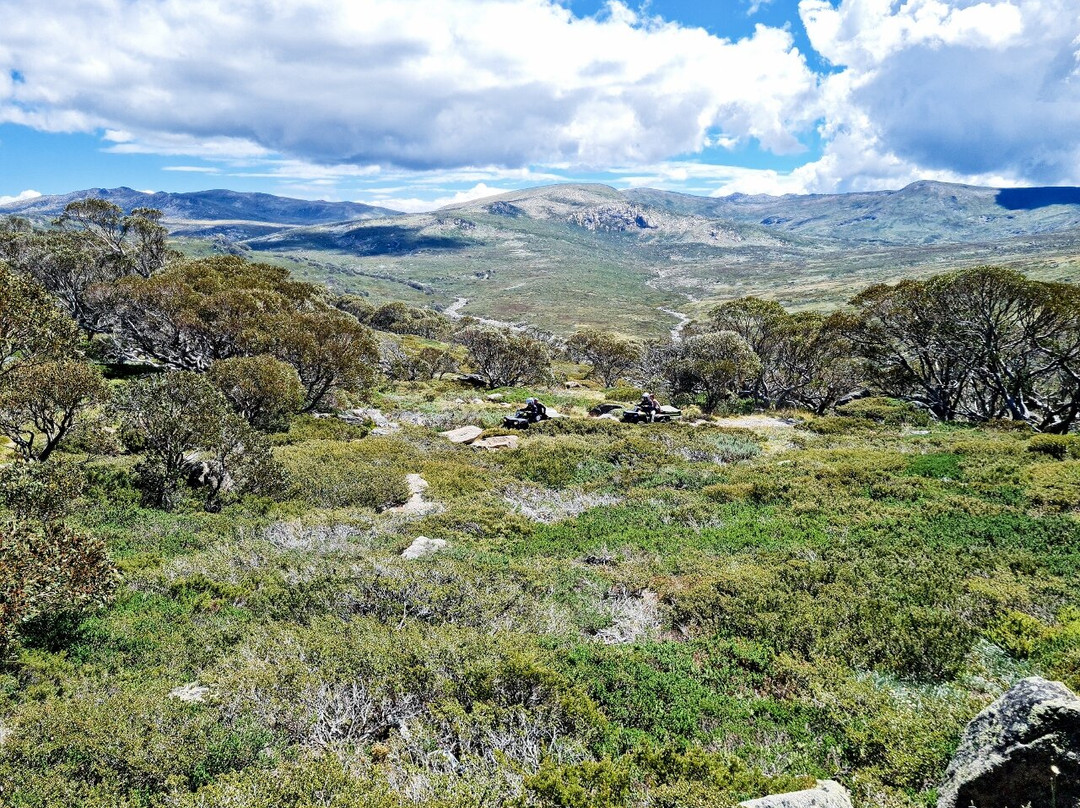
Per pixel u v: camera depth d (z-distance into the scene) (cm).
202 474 1920
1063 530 1316
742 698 786
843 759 654
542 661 814
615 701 755
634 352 7219
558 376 7175
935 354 4072
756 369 4388
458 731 662
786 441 2925
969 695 729
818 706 749
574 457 2520
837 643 894
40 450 1919
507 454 2652
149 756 575
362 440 2844
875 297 4178
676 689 788
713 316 5519
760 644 929
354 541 1516
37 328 1672
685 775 592
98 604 945
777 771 629
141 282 3878
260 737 639
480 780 571
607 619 1038
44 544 883
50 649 838
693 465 2386
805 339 4625
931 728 657
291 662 799
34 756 567
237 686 724
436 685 744
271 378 2822
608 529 1634
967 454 2202
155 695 711
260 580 1167
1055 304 3216
